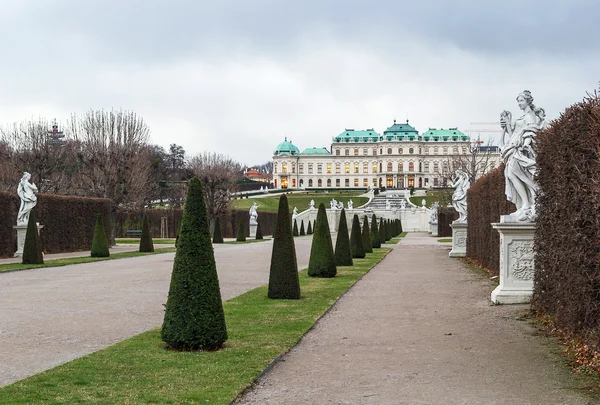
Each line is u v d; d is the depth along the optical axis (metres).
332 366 8.93
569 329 10.28
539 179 12.65
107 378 8.08
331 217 104.75
